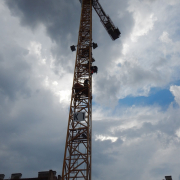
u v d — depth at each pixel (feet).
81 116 168.86
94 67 200.23
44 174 164.96
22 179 163.73
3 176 172.76
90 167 154.40
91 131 172.45
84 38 228.02
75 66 205.26
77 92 189.37
